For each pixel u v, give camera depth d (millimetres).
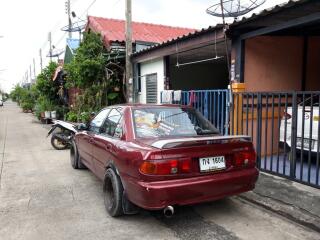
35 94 30594
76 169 7672
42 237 4023
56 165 8188
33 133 15797
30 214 4781
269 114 7488
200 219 4500
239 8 7613
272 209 4723
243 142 4316
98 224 4375
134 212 4453
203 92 8227
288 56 7953
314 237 3934
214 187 4043
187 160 3902
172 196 3795
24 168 7887
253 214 4660
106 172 4668
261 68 7605
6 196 5656
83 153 6531
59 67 21859
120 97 13594
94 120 6137
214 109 7855
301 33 7910
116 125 4938
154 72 11617
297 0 5199
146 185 3771
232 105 7207
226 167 4184
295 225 4281
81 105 14461
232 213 4703
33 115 32094
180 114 4977
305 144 6457
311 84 8266
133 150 4031
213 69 14609
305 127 6438
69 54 20156
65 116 19953
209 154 4043
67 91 21891
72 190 5949
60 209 4965
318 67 8344
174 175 3836
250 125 7234
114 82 13508
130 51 11484
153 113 4824
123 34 14344
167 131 4621
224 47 8938
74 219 4559
